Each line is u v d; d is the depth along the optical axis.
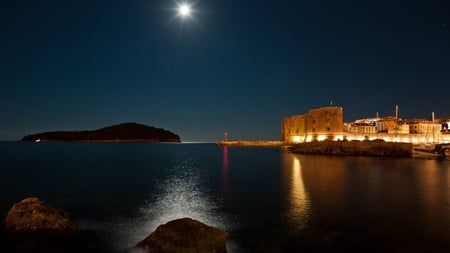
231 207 20.88
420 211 19.41
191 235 12.23
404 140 91.81
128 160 70.00
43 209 15.66
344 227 16.31
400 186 28.73
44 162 62.47
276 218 18.06
